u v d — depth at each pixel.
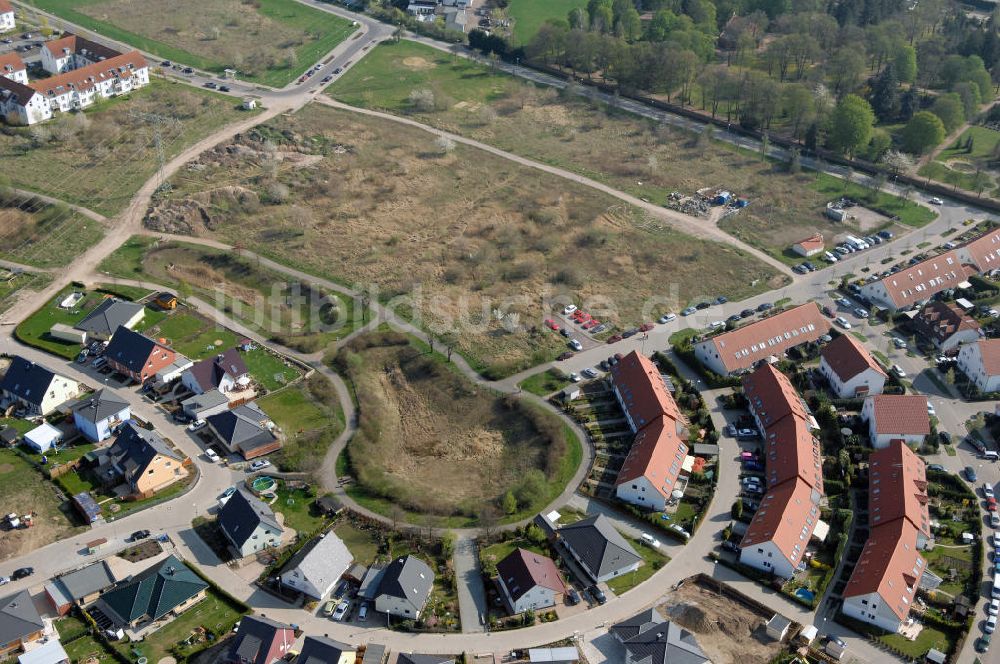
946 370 194.75
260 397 180.50
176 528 149.25
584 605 139.50
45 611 133.88
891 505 154.00
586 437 174.00
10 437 164.62
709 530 153.88
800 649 132.75
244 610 135.88
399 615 136.62
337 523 152.75
